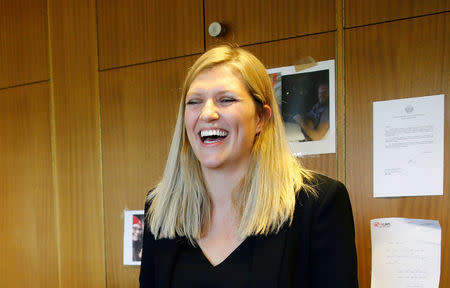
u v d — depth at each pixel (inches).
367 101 57.2
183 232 40.9
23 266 79.7
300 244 37.5
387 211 55.9
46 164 78.7
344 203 38.8
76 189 75.9
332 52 59.4
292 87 61.3
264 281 35.3
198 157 39.1
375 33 57.1
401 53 55.6
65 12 78.1
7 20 83.2
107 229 73.2
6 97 82.7
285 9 62.4
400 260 54.9
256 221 37.4
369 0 57.6
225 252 38.7
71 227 76.0
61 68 78.1
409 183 54.7
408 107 55.0
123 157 72.6
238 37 65.1
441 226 53.1
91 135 75.2
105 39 74.7
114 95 73.8
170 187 42.7
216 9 66.7
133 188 71.6
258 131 40.1
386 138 56.0
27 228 79.8
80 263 74.9
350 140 58.0
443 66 53.4
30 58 80.8
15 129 81.7
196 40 67.9
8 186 81.9
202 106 38.5
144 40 71.7
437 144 53.4
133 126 72.1
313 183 39.7
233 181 40.3
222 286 36.2
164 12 70.4
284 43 62.2
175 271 39.3
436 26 54.0
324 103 59.5
